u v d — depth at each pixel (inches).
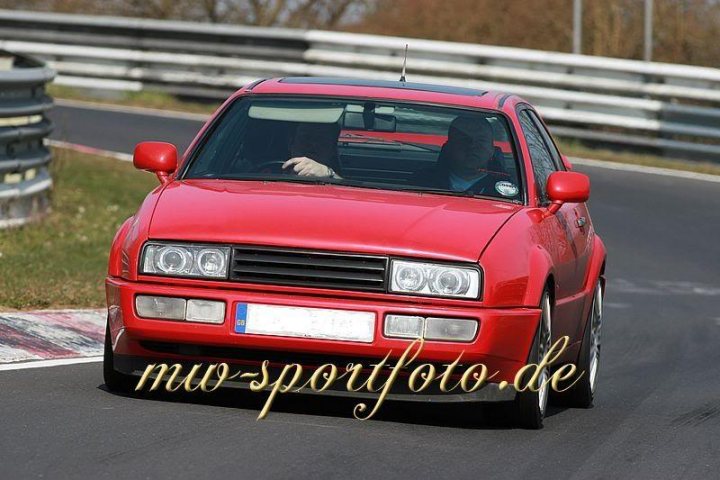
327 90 891.4
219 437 690.8
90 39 3105.3
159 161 839.7
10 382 818.8
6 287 1171.9
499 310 737.0
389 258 730.8
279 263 731.4
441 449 706.2
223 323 729.0
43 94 1609.3
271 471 627.5
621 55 3287.4
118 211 1838.1
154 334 737.6
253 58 3021.7
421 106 874.8
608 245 1846.7
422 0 3476.9
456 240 745.6
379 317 723.4
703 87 2647.6
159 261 741.3
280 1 3853.3
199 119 2819.9
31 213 1594.5
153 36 3078.2
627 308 1477.6
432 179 832.3
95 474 602.9
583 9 3316.9
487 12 3398.1
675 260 1779.0
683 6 3265.3
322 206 766.5
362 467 648.4
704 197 2226.9
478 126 865.5
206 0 3836.1
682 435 823.1
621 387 1023.6
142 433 690.2
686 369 1120.8
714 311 1475.1
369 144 850.1
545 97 2731.3
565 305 852.6
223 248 736.3
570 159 2544.3
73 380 839.7
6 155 1489.9
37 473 599.5
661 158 2632.9
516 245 763.4
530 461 700.0
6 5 3833.7
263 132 861.8
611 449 760.3
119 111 2849.4
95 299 1187.9
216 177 837.2
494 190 833.5
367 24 3651.6
